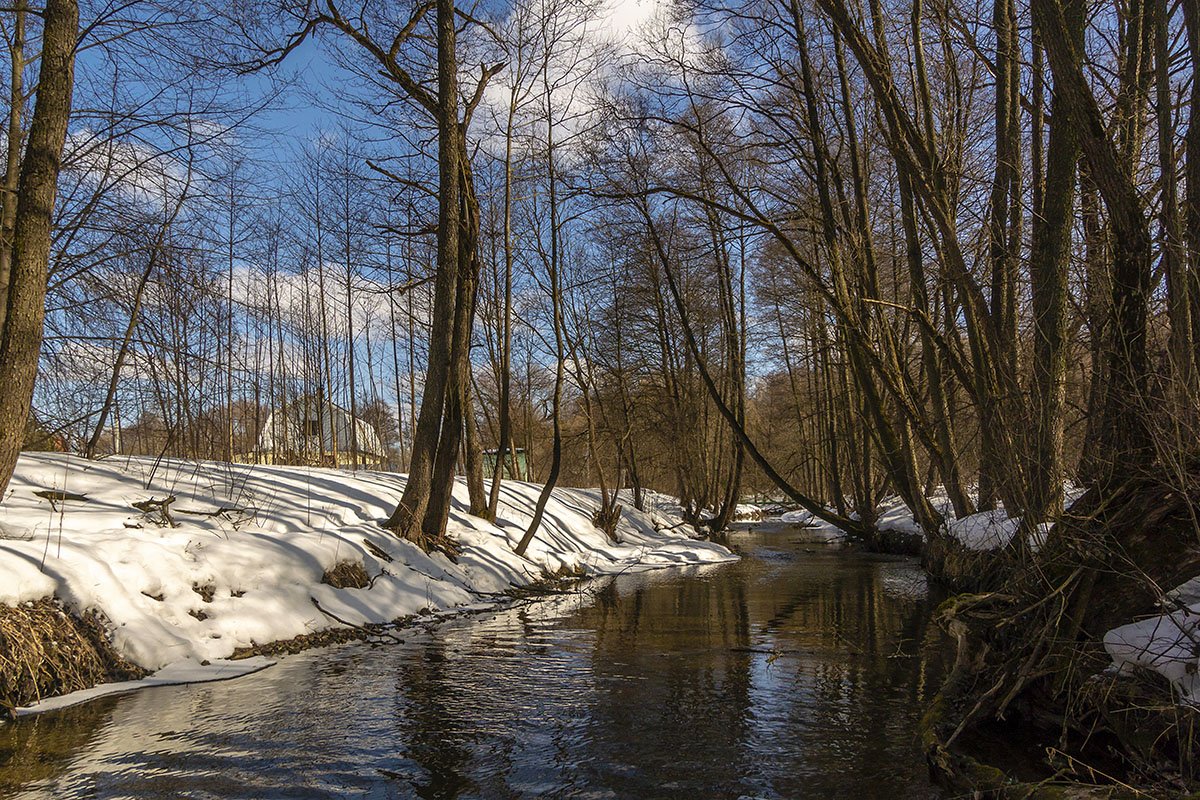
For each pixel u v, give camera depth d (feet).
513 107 54.39
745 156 59.82
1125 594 16.90
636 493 95.96
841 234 54.54
